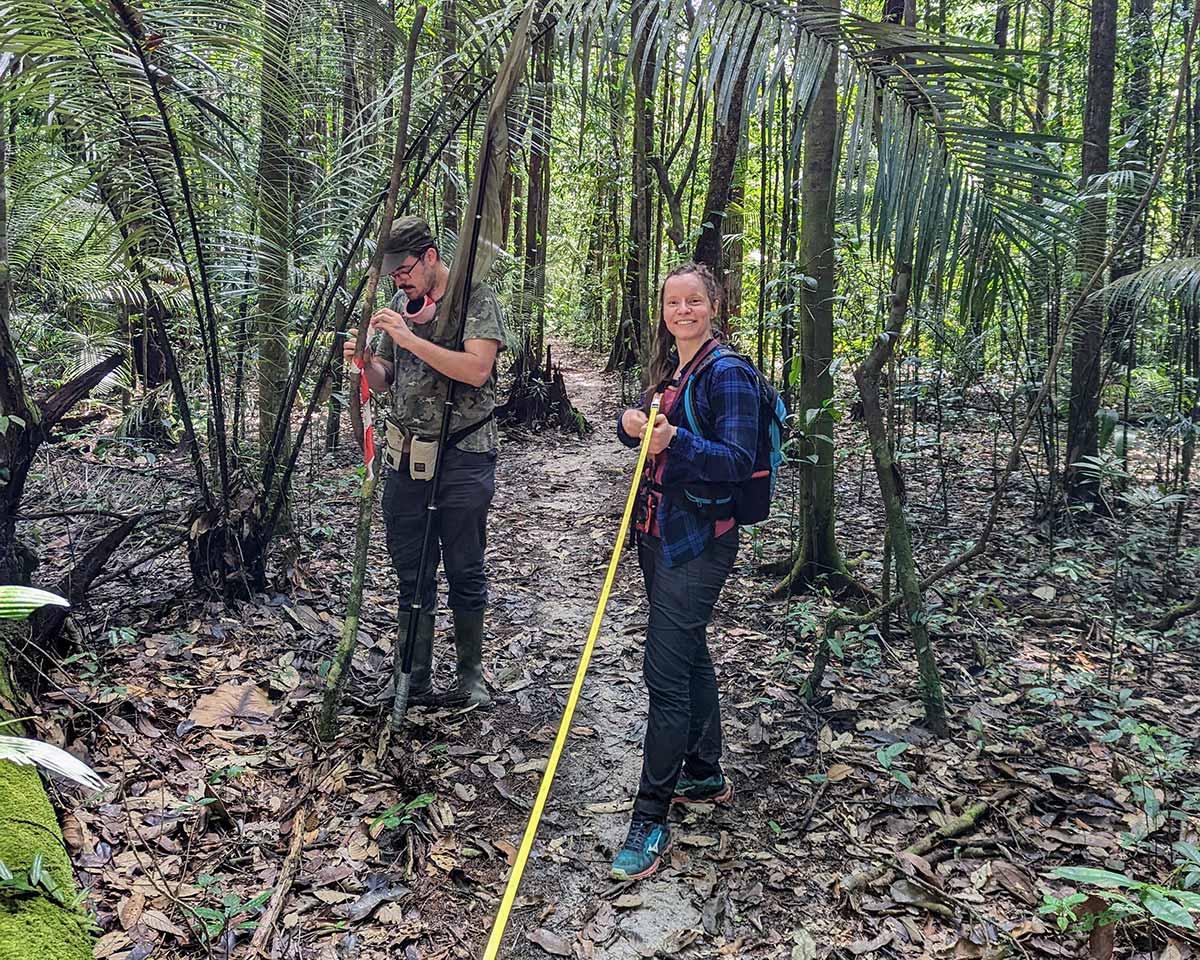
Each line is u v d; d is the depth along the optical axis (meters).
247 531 4.08
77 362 5.60
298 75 3.90
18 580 3.18
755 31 2.52
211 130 3.65
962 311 2.91
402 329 2.94
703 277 2.56
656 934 2.31
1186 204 5.40
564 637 4.20
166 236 3.68
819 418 4.51
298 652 3.70
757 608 4.51
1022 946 2.21
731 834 2.70
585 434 9.55
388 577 4.70
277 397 4.42
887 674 3.73
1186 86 4.23
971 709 3.42
